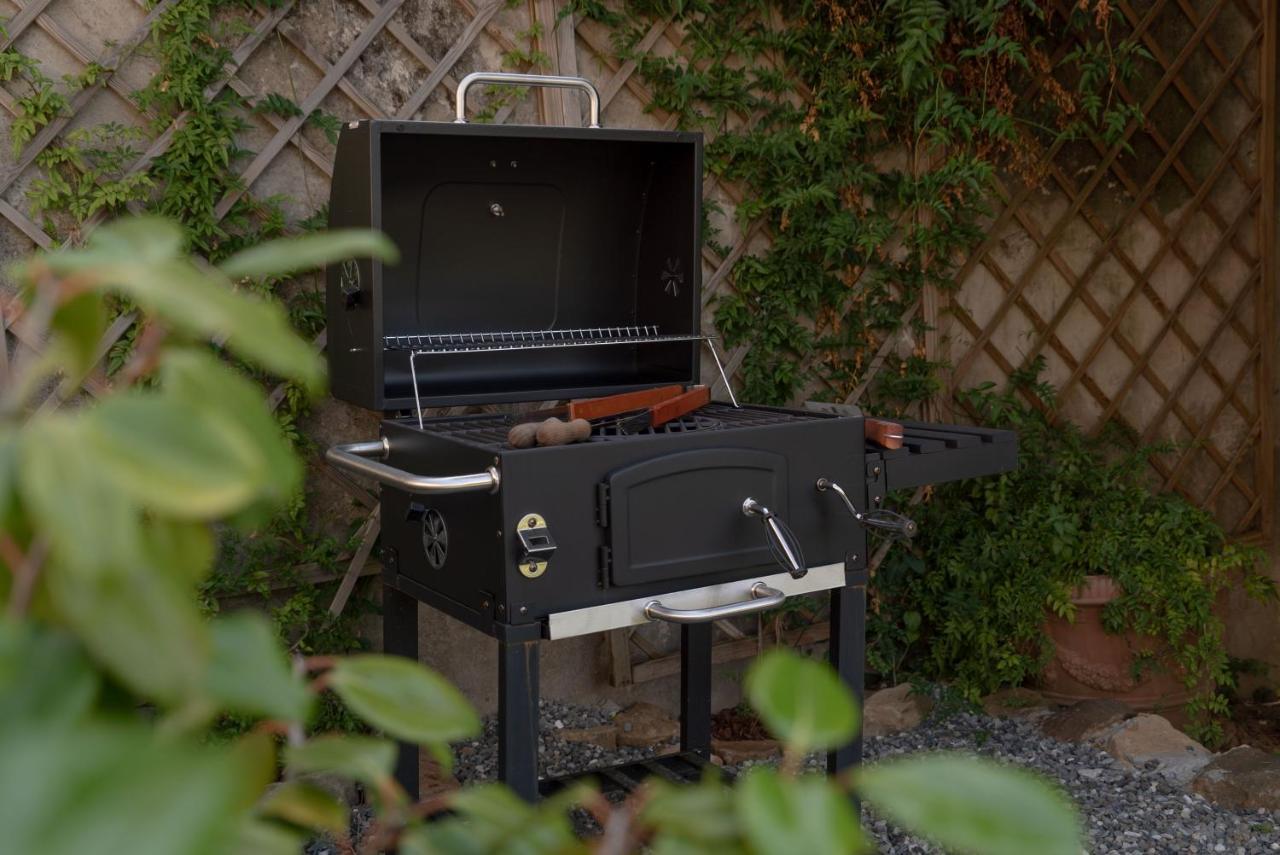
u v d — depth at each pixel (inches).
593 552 70.4
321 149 105.3
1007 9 131.0
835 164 128.6
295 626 106.8
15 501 12.5
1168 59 143.5
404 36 107.2
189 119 97.6
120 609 11.8
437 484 65.7
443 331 94.8
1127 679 127.2
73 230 96.3
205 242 99.3
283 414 104.3
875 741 118.2
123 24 95.9
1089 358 143.6
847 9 126.4
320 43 103.8
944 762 13.1
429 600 78.2
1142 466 139.5
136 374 14.1
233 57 99.1
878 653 131.0
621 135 89.7
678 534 72.9
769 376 128.0
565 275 99.1
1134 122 139.9
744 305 125.5
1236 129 148.9
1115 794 105.4
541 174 94.3
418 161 89.2
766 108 124.3
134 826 9.9
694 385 97.2
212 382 13.8
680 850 13.9
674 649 127.7
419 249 92.4
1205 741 127.2
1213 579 129.1
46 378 92.8
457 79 110.8
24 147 93.7
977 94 132.8
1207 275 150.1
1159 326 148.6
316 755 15.7
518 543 68.0
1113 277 145.6
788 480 77.7
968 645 131.4
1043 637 126.2
